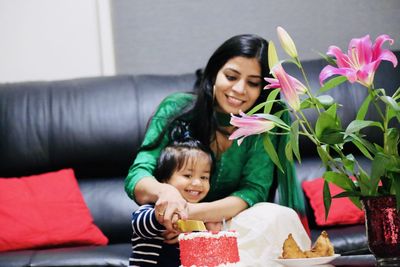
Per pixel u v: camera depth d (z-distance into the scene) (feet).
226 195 7.01
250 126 4.45
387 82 10.21
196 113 6.80
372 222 4.44
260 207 6.30
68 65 11.21
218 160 6.82
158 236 6.10
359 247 8.26
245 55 6.52
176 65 11.33
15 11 11.19
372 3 11.37
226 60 6.61
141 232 5.91
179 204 5.73
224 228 5.69
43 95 10.13
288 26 11.30
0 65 11.15
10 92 10.16
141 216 5.91
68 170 9.66
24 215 8.95
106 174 10.04
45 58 11.19
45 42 11.20
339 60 4.50
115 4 11.31
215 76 6.73
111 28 11.30
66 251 8.27
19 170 9.90
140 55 11.30
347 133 4.37
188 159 6.49
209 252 4.56
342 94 10.11
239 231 6.18
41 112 10.00
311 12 11.32
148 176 6.48
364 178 4.53
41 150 9.87
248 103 6.63
